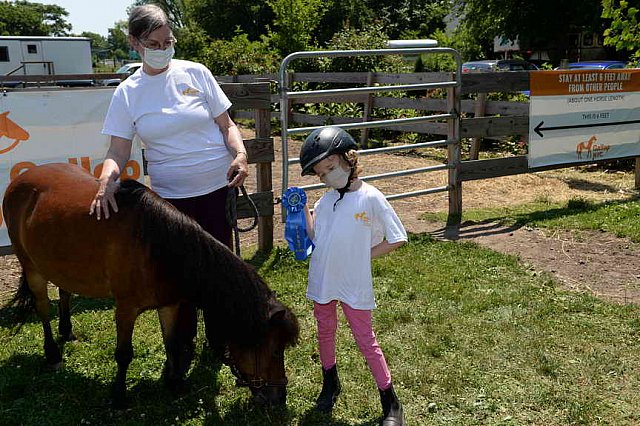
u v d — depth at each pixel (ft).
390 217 9.41
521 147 33.65
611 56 85.92
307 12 68.23
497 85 21.39
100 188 9.53
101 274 9.80
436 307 14.02
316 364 11.60
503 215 21.94
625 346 12.09
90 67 89.71
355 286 9.36
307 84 44.24
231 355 9.14
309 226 9.80
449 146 21.30
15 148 14.51
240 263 9.27
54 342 11.60
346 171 9.22
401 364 11.51
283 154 17.51
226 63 59.11
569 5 78.07
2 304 14.52
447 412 10.03
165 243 9.28
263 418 9.89
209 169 10.85
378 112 39.75
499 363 11.48
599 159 24.38
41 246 10.30
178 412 10.12
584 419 9.66
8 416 9.87
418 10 154.51
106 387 10.85
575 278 15.88
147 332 12.86
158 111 10.32
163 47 9.92
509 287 15.15
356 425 9.76
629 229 19.34
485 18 86.79
